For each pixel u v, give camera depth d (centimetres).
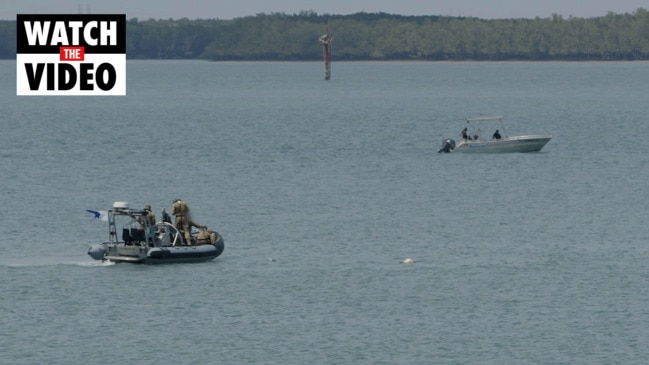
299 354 11281
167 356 11206
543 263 15162
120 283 13838
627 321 12350
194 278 14125
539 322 12312
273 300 13138
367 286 13825
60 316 12475
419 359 11150
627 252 15938
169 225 15162
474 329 12069
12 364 10938
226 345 11538
